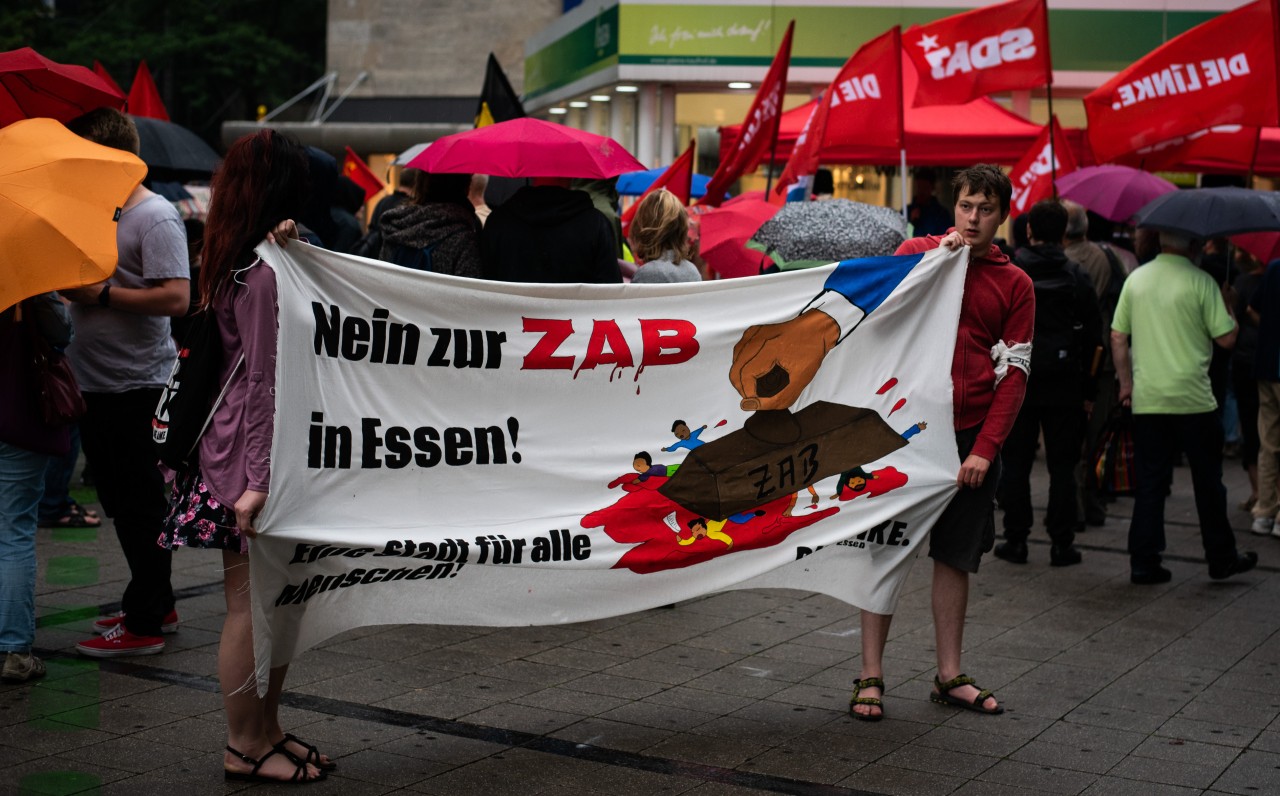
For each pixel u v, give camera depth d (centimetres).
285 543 400
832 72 1631
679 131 1695
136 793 407
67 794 404
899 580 506
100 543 767
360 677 535
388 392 427
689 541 479
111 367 538
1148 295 738
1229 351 1002
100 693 501
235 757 418
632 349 467
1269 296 866
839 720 498
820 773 442
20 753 439
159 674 526
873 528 501
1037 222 772
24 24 3672
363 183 1401
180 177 979
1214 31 875
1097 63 1636
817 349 494
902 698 528
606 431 467
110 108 545
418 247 603
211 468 400
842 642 607
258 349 393
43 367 493
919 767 451
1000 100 1675
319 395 412
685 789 425
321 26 3994
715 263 848
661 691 529
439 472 438
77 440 809
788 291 490
